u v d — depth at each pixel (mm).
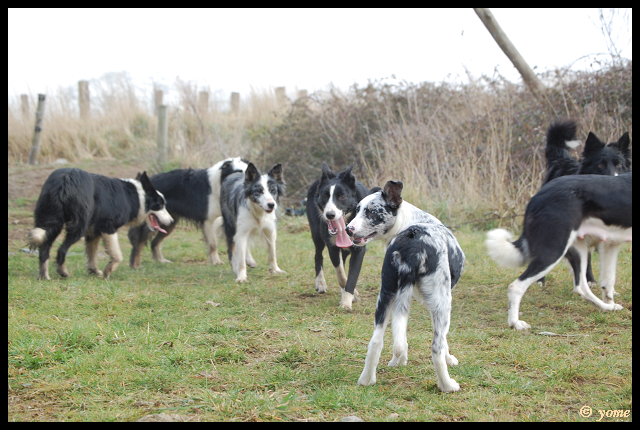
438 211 9445
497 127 10203
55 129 15844
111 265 6715
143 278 6609
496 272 6531
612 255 5184
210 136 14164
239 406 3010
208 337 4203
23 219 10344
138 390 3232
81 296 5320
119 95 17891
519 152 9930
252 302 5488
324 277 6520
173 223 8234
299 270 7105
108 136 16578
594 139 5789
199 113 15977
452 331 4586
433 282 3244
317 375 3512
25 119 15961
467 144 10281
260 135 14398
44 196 6156
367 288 6203
